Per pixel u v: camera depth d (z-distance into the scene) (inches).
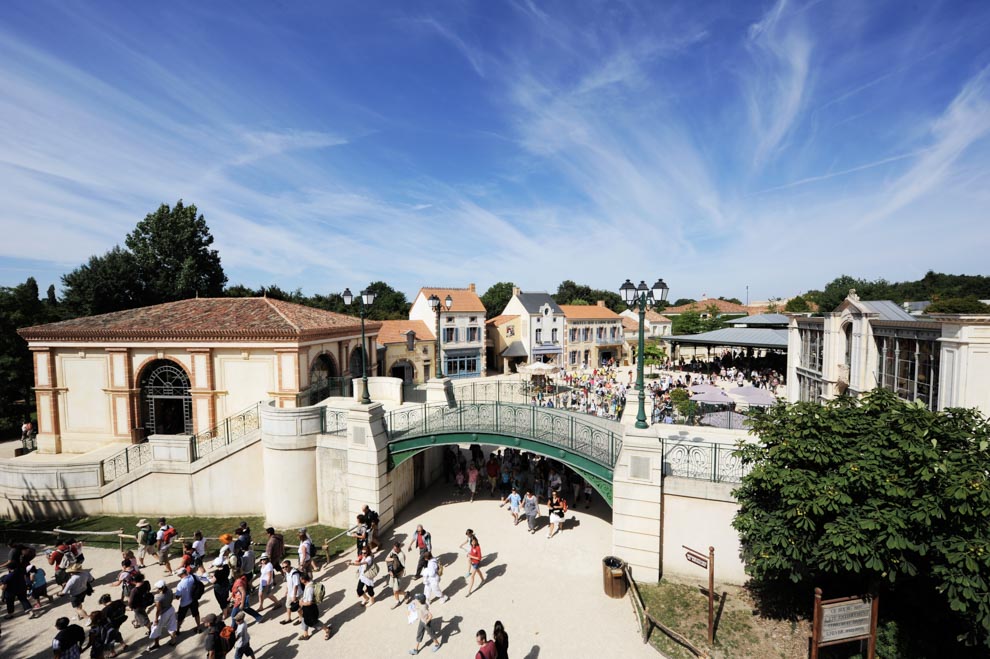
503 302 2972.4
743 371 1654.8
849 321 885.2
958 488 304.3
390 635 448.8
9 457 916.6
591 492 778.2
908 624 391.9
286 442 676.1
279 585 539.8
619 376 1878.7
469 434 673.0
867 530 336.2
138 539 597.0
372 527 611.2
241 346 832.3
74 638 392.8
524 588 518.6
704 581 505.4
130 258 1553.9
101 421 892.0
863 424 385.4
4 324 1237.7
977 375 595.2
